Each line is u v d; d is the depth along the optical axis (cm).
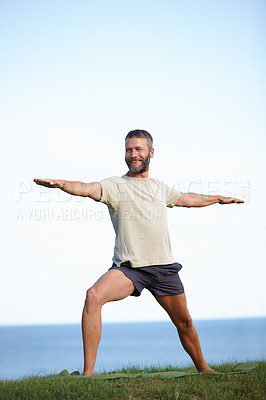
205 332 15025
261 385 541
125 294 563
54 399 473
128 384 522
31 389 490
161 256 585
